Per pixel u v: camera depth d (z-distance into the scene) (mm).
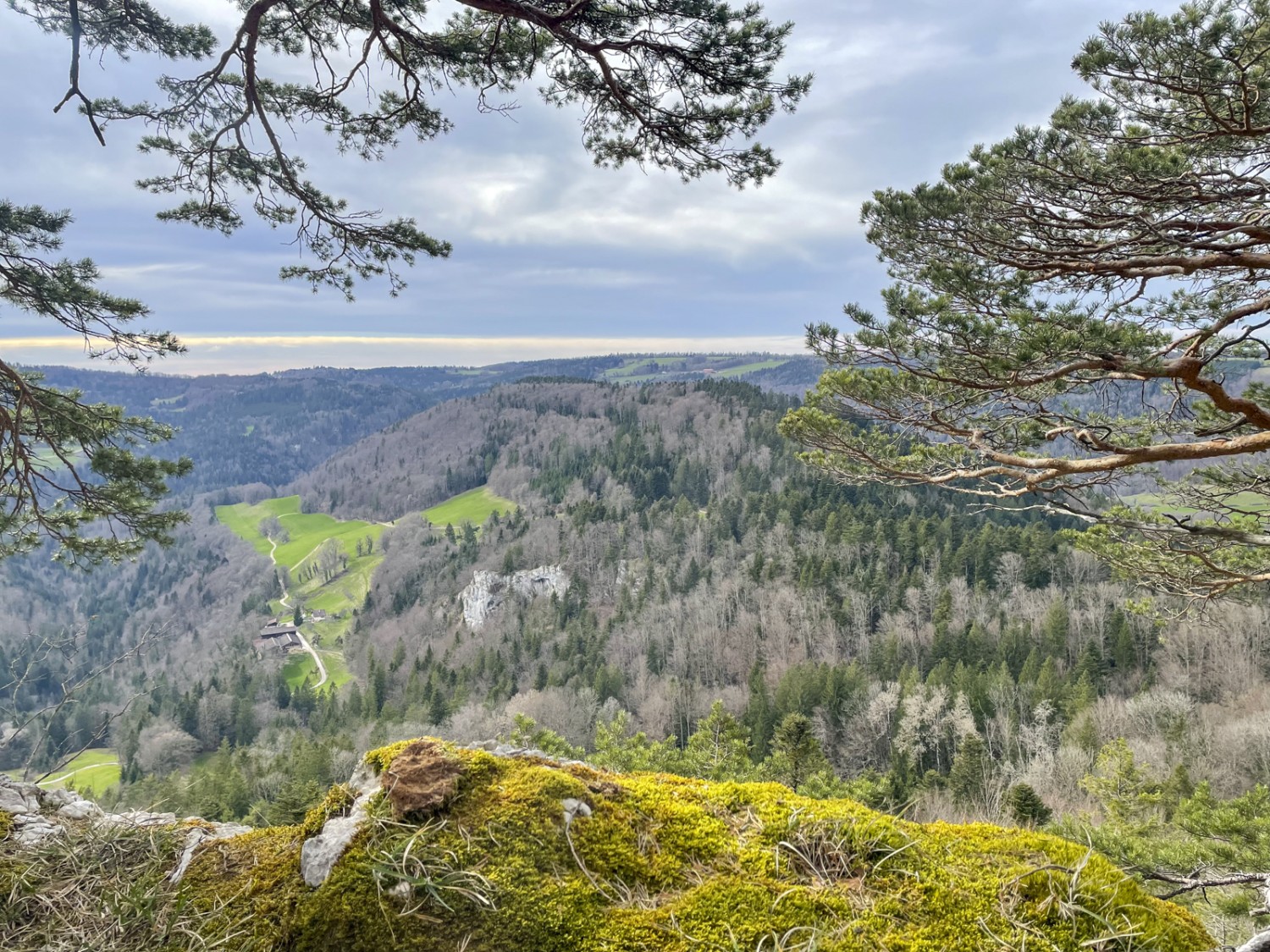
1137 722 33938
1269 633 36219
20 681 5324
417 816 1726
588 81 4758
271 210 5766
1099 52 4902
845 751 40094
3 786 2371
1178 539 6203
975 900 1568
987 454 5625
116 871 1936
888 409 5945
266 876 1794
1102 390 5727
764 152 4734
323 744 31297
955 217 5328
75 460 6379
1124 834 7082
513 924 1478
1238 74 4449
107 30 4965
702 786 2092
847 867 1688
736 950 1424
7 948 1663
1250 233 4730
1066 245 5453
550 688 54750
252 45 4301
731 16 4055
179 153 5250
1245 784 26547
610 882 1619
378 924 1485
